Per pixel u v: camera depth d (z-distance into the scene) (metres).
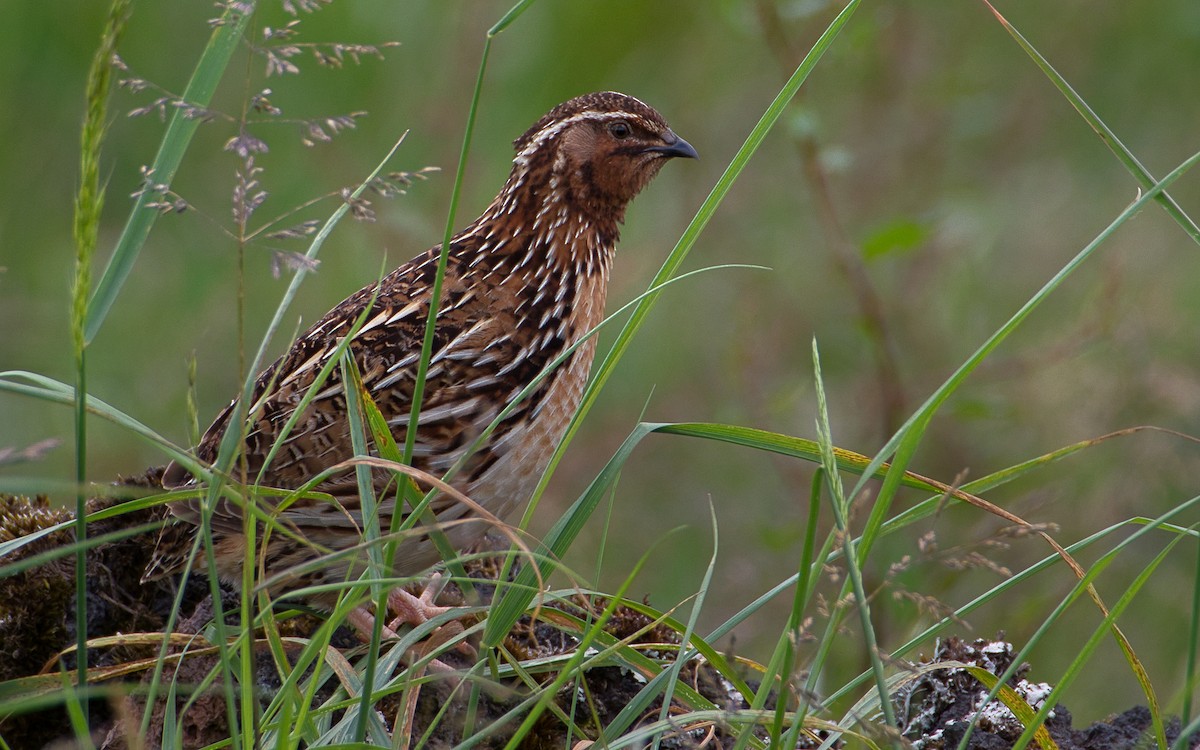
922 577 10.85
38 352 13.77
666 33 15.52
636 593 11.99
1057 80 5.49
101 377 13.64
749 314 12.27
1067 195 14.86
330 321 7.73
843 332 12.71
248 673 4.85
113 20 4.29
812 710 5.89
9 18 14.28
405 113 14.48
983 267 14.07
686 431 5.61
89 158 4.34
